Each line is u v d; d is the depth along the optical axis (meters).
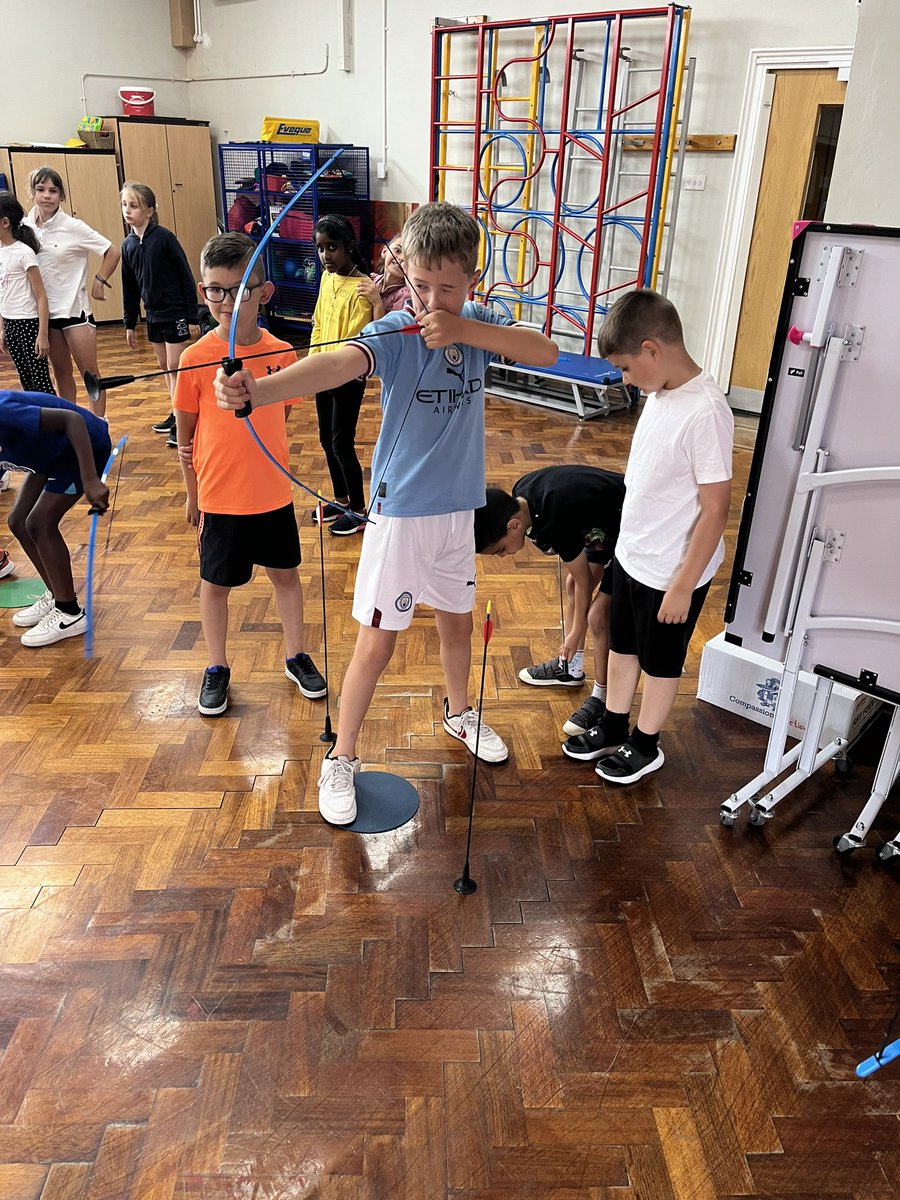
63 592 2.78
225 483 2.19
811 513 1.84
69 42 8.00
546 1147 1.37
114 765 2.22
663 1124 1.41
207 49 8.52
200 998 1.60
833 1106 1.45
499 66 6.21
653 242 5.63
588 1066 1.50
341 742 2.08
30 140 7.98
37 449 2.49
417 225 1.55
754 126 5.11
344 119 7.54
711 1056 1.53
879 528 1.78
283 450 2.26
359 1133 1.38
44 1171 1.31
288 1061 1.49
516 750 2.35
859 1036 1.58
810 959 1.73
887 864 1.99
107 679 2.60
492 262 6.59
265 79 8.05
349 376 1.56
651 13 4.96
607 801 2.16
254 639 2.82
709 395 1.81
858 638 1.88
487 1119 1.41
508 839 2.03
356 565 3.35
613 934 1.78
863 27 2.18
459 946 1.73
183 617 2.96
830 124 4.95
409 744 2.34
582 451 4.86
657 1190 1.32
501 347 1.63
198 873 1.89
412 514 1.84
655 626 2.02
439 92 6.31
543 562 3.45
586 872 1.94
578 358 5.87
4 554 3.17
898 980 1.70
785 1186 1.33
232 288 2.04
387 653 1.98
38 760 2.23
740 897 1.88
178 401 2.14
